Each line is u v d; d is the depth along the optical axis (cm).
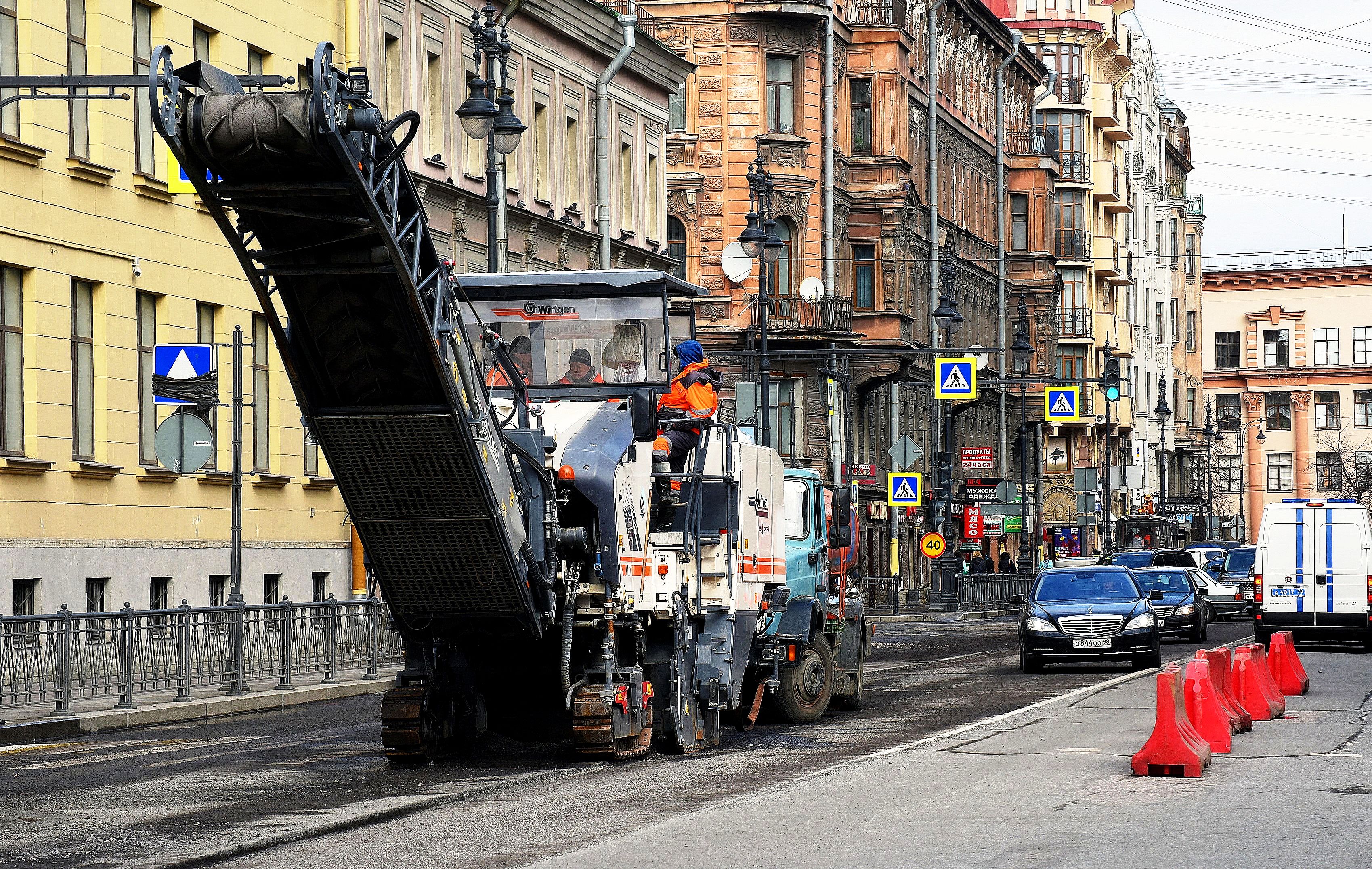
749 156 12275
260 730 4175
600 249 10031
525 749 3556
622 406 3394
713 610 3600
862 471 13062
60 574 5522
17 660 4056
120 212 5978
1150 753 3052
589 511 3206
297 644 5325
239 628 4991
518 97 9069
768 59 12456
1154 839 2342
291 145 2484
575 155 9769
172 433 4759
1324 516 7519
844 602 4528
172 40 6256
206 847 2364
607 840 2411
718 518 3631
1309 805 2652
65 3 5725
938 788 2908
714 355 8562
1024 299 11731
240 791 2948
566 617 3184
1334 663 6500
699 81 12331
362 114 2509
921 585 14475
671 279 3569
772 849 2309
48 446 5559
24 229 5475
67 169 5703
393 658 6000
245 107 2472
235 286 6688
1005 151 17600
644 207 10725
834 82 13038
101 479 5806
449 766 3300
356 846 2389
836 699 4525
